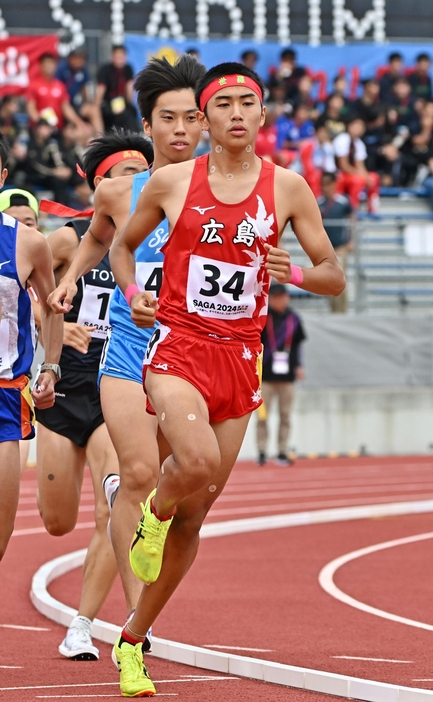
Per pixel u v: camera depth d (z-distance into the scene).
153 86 13.65
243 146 10.94
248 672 12.56
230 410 11.27
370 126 57.97
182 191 11.10
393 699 11.01
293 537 26.23
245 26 55.66
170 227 11.23
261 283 11.22
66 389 14.88
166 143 13.65
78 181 48.59
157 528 11.05
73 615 15.49
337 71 57.25
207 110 11.02
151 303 10.91
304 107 55.34
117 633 14.57
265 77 55.97
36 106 51.25
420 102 59.12
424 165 58.78
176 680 12.39
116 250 11.84
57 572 20.61
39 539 25.55
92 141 15.58
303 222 11.31
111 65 51.09
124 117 50.72
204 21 54.91
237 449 11.45
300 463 45.12
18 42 51.25
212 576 20.62
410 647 14.15
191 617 16.53
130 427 12.73
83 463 15.38
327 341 48.75
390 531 27.39
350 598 18.20
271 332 42.88
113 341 13.38
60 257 15.60
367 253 51.62
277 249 10.65
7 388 11.79
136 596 12.47
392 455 48.62
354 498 34.00
